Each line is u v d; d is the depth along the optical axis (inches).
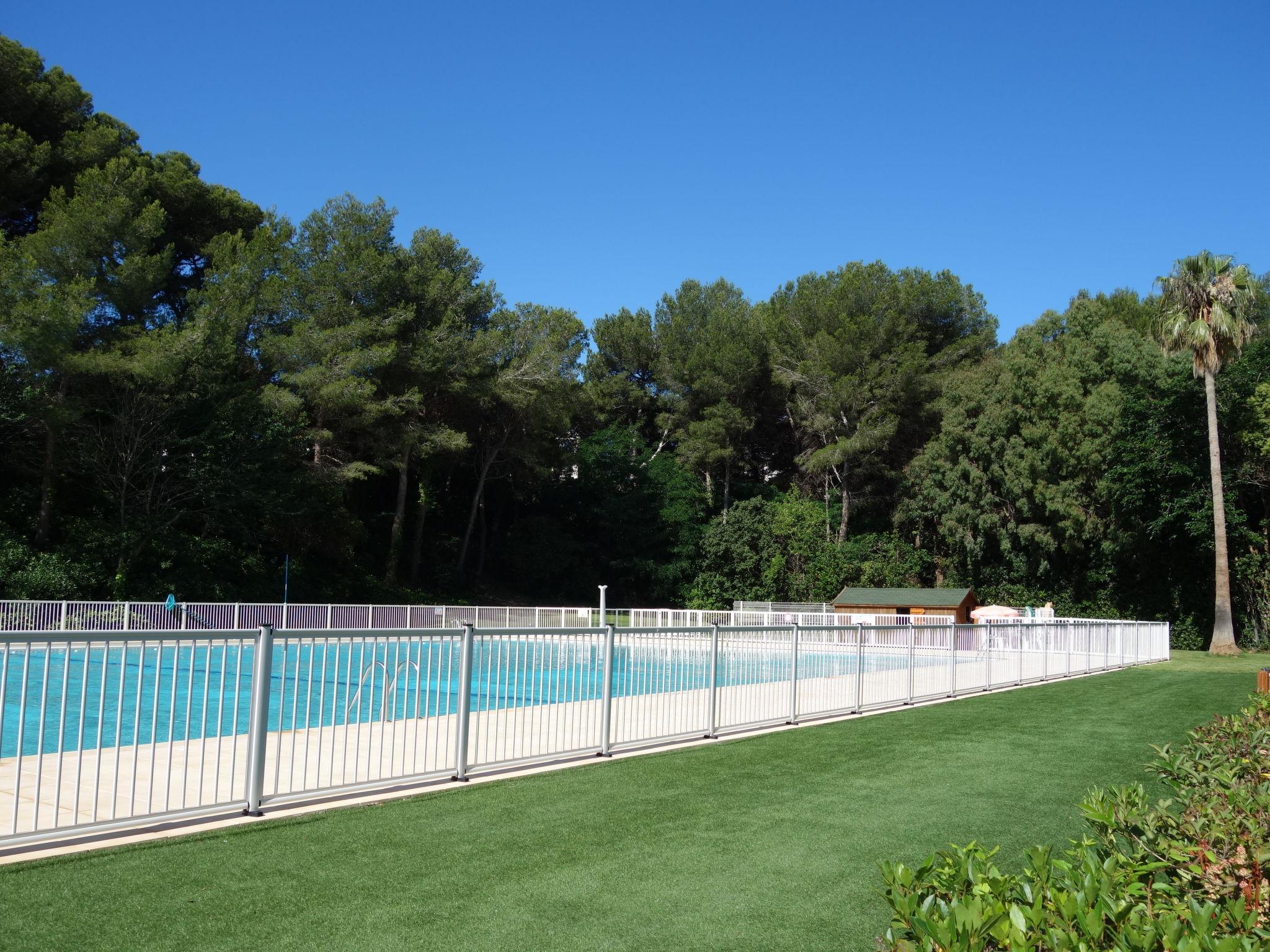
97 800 229.1
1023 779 343.3
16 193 1444.4
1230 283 1266.0
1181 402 1473.9
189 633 245.1
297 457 1608.0
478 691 327.9
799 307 2228.1
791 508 1993.1
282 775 312.7
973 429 1820.9
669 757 374.9
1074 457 1638.8
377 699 376.8
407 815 264.5
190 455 1382.9
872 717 523.5
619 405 2415.1
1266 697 308.3
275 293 1592.0
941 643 649.0
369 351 1600.6
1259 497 1557.6
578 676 368.8
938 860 149.3
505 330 1957.4
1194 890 127.4
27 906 179.6
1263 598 1486.2
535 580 2107.5
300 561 1644.9
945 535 1835.6
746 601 1936.5
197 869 207.5
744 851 236.2
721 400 2153.1
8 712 574.6
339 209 1736.0
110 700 590.9
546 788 308.2
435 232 1935.3
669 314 2443.4
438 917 181.9
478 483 2069.4
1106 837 156.6
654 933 176.9
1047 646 831.7
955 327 2203.5
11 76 1434.5
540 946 168.6
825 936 177.3
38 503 1365.7
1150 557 1616.6
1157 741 445.1
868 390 1980.8
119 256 1387.8
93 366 1256.8
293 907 185.0
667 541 2119.8
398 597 1758.1
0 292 1174.3
